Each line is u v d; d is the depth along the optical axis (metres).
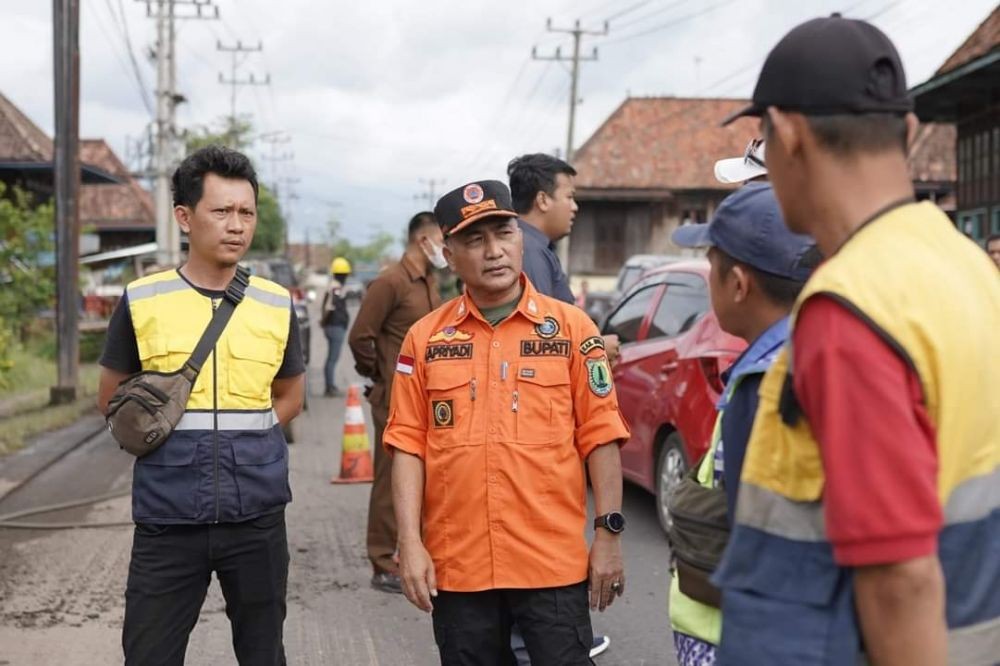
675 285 7.28
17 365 16.09
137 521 3.22
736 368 2.05
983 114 19.00
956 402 1.54
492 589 2.98
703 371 6.14
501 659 3.08
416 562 2.98
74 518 7.36
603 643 4.82
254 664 3.38
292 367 3.53
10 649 4.84
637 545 6.64
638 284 8.02
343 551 6.63
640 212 42.09
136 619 3.22
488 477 2.97
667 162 41.69
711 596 2.09
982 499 1.60
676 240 2.31
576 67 35.34
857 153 1.64
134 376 3.20
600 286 42.06
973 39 19.44
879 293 1.53
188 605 3.28
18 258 17.44
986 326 1.60
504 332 3.05
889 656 1.50
